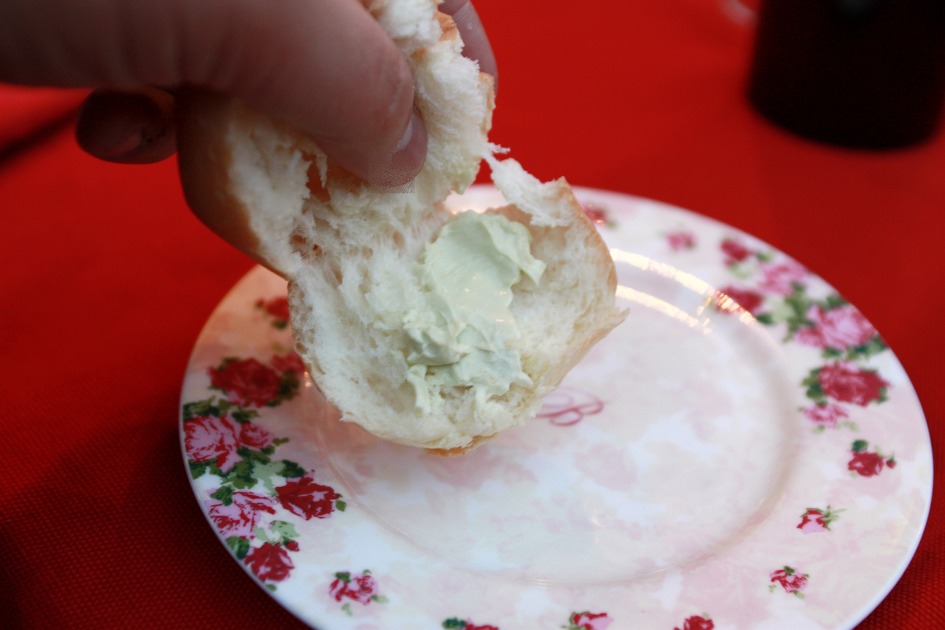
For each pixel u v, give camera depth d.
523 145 0.42
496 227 0.31
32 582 0.26
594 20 0.50
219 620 0.26
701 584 0.26
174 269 0.36
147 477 0.29
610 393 0.32
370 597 0.25
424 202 0.30
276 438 0.29
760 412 0.31
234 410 0.30
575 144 0.42
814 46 0.41
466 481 0.29
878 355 0.32
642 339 0.33
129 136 0.26
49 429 0.30
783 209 0.39
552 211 0.30
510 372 0.29
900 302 0.35
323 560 0.26
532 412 0.29
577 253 0.30
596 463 0.30
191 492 0.29
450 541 0.27
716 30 0.49
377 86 0.23
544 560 0.27
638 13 0.51
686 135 0.43
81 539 0.27
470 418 0.29
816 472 0.29
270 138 0.26
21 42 0.21
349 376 0.29
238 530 0.26
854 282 0.36
